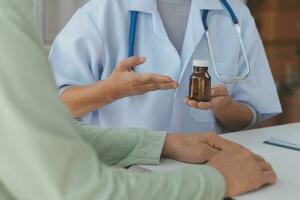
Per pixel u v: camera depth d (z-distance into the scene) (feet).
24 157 1.95
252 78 5.32
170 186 2.26
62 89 4.80
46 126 1.98
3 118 1.94
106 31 4.99
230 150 2.93
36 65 2.02
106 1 5.07
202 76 4.14
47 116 2.00
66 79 4.92
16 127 1.93
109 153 3.24
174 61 4.94
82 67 4.96
